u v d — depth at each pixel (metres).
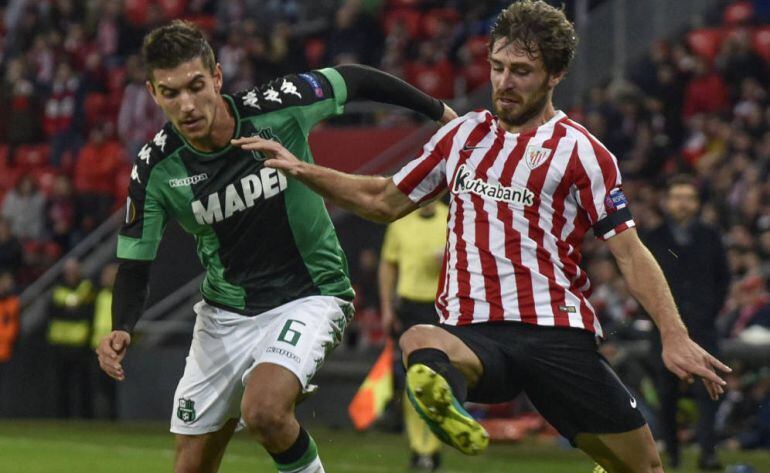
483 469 34.41
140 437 44.50
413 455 33.69
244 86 60.97
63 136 66.19
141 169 18.33
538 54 15.91
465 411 14.85
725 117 50.91
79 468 34.22
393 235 33.56
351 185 16.72
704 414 33.59
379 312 49.78
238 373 18.89
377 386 38.03
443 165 16.78
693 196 33.19
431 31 62.56
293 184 18.34
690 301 32.97
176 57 17.22
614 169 16.11
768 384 39.41
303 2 68.38
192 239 52.75
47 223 63.25
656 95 53.00
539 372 16.14
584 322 16.20
